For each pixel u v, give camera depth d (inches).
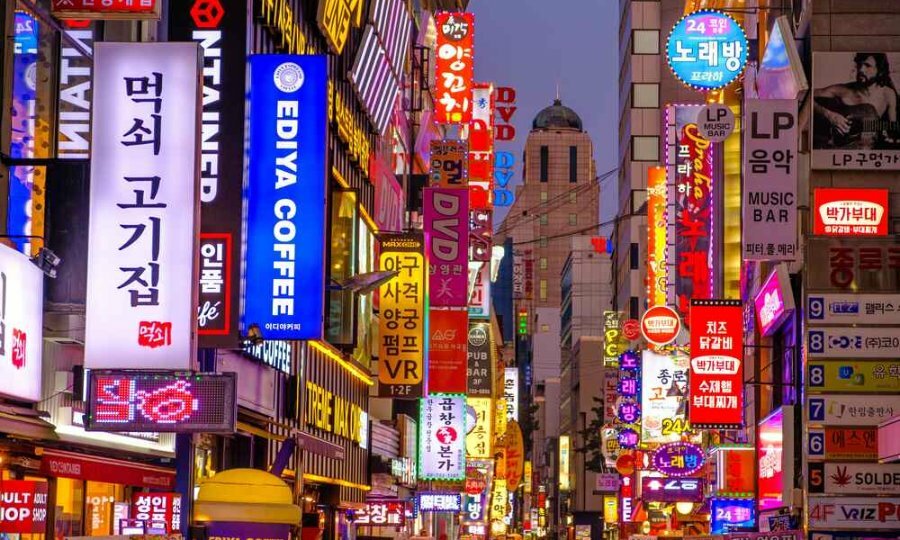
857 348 1813.5
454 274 2974.9
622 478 4832.7
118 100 1114.7
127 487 1341.0
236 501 1243.8
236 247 1360.7
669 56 2234.3
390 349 2534.5
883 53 1870.1
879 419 1802.4
